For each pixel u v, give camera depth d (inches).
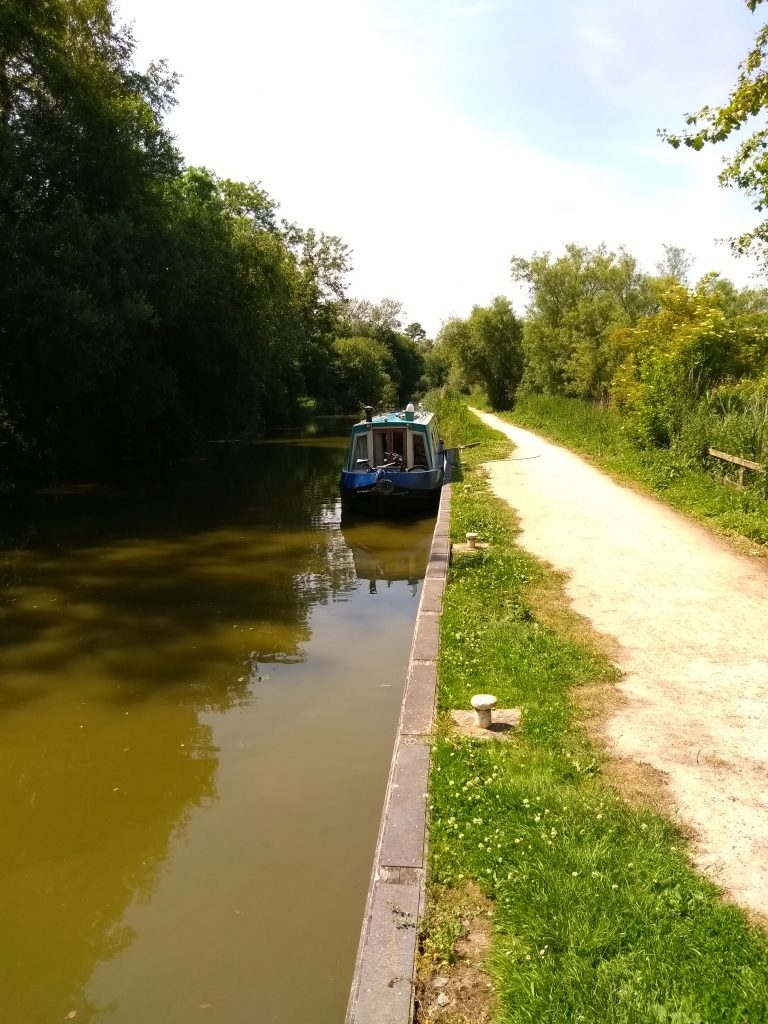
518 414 1706.4
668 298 869.8
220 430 1396.4
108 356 813.9
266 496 764.0
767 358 709.3
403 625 351.9
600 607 293.6
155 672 292.0
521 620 277.6
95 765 221.5
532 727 190.9
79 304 717.3
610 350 1432.1
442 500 581.9
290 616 365.4
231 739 235.6
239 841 182.4
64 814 197.8
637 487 614.5
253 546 528.7
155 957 147.5
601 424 996.6
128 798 204.4
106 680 284.0
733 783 164.1
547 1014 103.9
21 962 148.2
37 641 326.3
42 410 829.8
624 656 241.9
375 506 619.2
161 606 380.2
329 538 557.3
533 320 1811.0
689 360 722.2
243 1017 132.7
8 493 761.6
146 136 906.7
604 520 472.7
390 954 117.8
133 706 261.4
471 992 111.3
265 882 167.2
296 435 1555.1
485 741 184.7
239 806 197.5
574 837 142.8
